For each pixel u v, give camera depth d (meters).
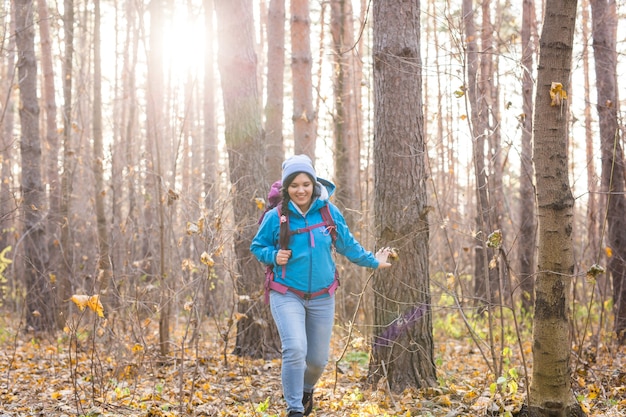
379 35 5.04
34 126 9.60
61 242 8.80
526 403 3.89
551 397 3.70
